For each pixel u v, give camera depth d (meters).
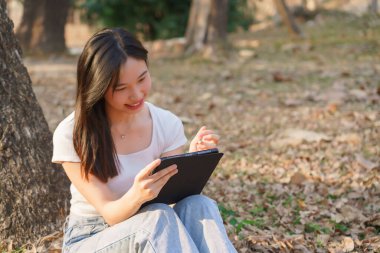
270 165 6.05
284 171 5.83
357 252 4.14
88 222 3.34
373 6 16.67
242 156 6.34
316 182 5.52
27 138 4.12
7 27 4.12
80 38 23.70
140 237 3.04
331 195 5.20
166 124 3.47
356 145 6.50
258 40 14.34
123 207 3.08
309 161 6.10
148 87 3.14
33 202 4.08
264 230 4.43
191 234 3.21
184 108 8.52
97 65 2.99
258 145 6.71
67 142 3.22
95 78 3.00
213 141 3.45
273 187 5.38
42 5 14.09
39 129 4.25
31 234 4.05
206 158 3.16
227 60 12.00
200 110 8.40
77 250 3.22
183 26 17.75
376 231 4.53
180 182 3.23
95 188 3.21
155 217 3.06
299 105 8.33
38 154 4.17
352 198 5.13
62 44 14.41
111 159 3.23
